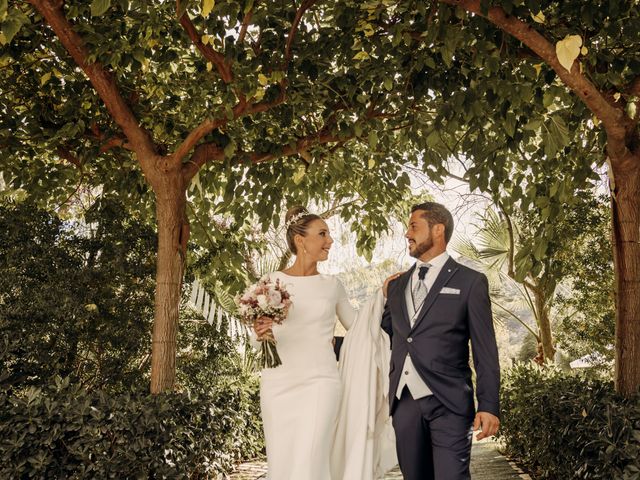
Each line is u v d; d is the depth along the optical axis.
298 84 5.39
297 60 5.03
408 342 3.16
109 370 6.44
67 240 6.44
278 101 5.34
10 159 6.27
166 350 5.16
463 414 3.03
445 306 3.12
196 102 5.91
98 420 4.08
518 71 4.26
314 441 3.49
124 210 6.86
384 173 7.42
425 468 3.16
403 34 4.41
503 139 4.53
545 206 4.64
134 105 6.00
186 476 4.64
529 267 4.71
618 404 4.07
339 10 4.68
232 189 5.91
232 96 4.88
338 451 3.76
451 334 3.12
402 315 3.26
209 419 5.47
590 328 8.96
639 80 4.41
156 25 4.68
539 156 4.79
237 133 6.16
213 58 4.96
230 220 8.94
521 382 7.41
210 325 7.31
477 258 9.80
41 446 4.00
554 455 5.27
